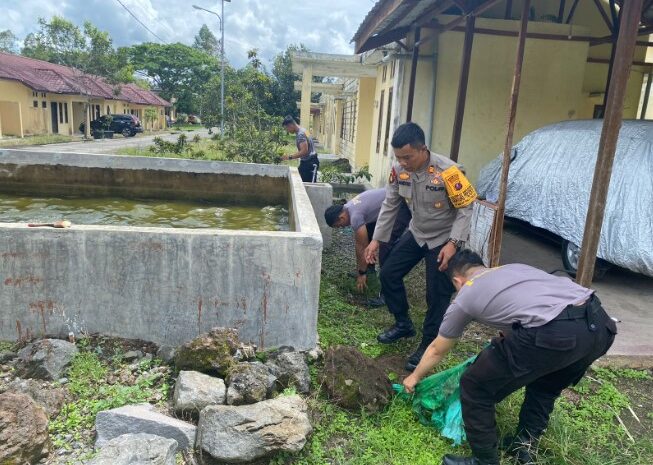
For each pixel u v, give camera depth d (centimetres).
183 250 316
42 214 541
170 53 5872
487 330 411
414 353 350
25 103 2609
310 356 336
